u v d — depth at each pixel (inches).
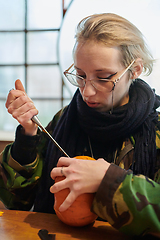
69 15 72.1
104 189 21.0
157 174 29.6
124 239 21.6
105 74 26.6
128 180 21.3
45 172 34.2
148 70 32.9
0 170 31.7
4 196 32.7
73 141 33.5
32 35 79.9
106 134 30.0
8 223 23.6
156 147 30.4
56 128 36.4
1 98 84.0
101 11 70.1
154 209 20.6
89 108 30.8
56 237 21.1
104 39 25.6
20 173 31.3
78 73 28.2
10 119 85.0
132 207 20.2
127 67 27.8
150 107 30.9
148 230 20.5
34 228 22.8
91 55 25.6
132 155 30.5
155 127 31.9
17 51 81.8
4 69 83.2
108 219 21.0
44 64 80.3
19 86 29.6
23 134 29.5
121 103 31.5
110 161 31.2
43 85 82.0
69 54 74.6
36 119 28.0
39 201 33.9
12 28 80.6
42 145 36.5
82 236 21.6
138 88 32.3
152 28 66.0
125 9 68.6
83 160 23.3
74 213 21.7
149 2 66.3
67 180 22.0
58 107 82.2
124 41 26.3
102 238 21.5
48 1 77.0
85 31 26.5
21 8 78.9
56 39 78.6
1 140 67.9
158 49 63.1
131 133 31.4
